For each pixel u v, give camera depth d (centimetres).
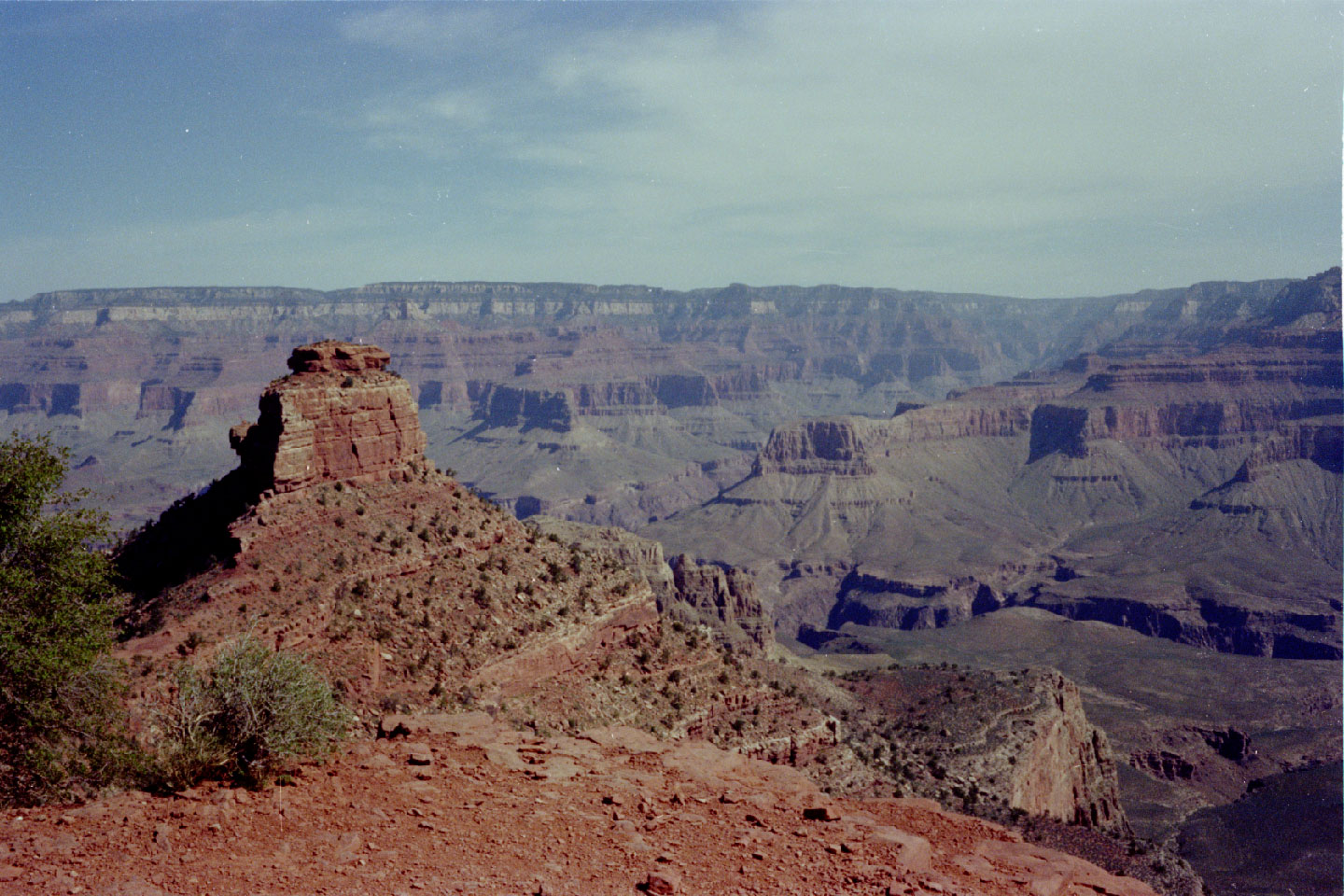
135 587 5266
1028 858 1753
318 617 4728
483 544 5825
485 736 2338
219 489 5681
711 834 1756
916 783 6812
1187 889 5625
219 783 1964
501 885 1503
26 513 2562
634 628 6006
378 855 1598
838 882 1555
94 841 1627
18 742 2384
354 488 5753
